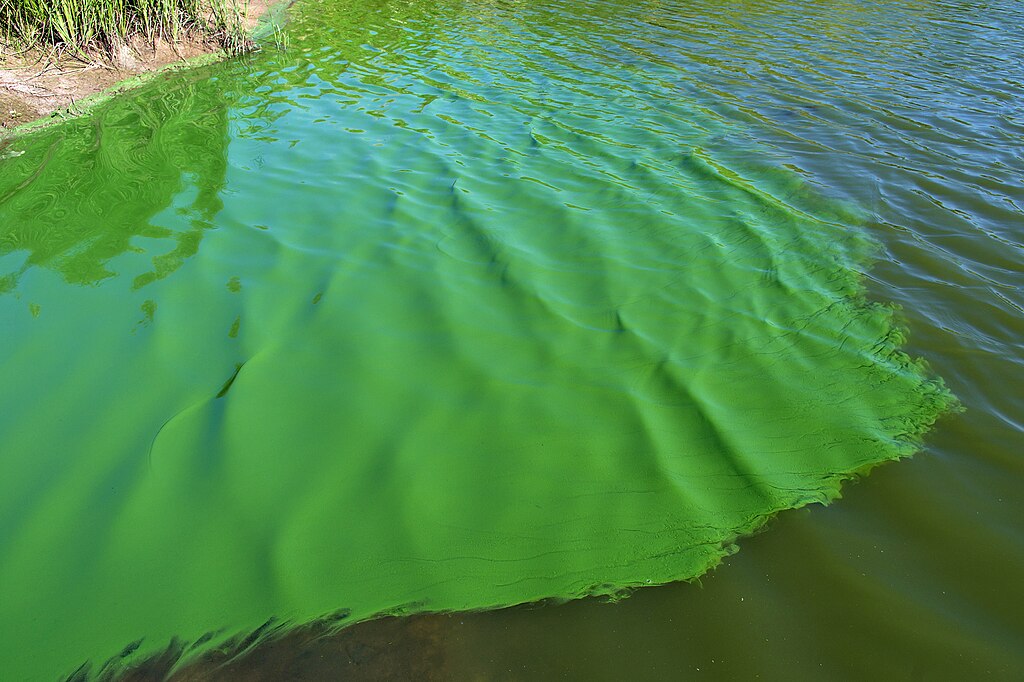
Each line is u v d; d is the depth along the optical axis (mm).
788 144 6812
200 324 4133
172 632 2557
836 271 4832
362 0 12266
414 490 3145
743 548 2900
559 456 3336
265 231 5141
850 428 3512
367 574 2781
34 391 3590
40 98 7234
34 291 4391
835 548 2898
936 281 4715
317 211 5438
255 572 2771
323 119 7262
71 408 3492
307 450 3320
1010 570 2811
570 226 5316
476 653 2496
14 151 6379
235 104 7637
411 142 6738
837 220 5457
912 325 4289
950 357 4020
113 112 7316
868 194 5820
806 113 7531
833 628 2590
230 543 2881
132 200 5555
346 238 5082
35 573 2732
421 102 7750
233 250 4887
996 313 4391
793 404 3668
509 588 2736
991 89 8094
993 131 6984
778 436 3471
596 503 3107
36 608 2615
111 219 5266
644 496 3139
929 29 10586
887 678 2428
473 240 5098
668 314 4383
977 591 2729
